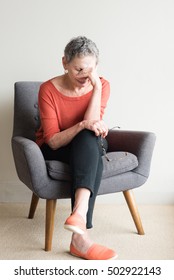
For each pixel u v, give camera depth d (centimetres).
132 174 206
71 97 205
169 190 267
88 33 257
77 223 169
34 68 260
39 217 241
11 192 269
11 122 264
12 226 225
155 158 265
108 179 199
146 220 236
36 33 257
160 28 256
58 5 255
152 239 207
